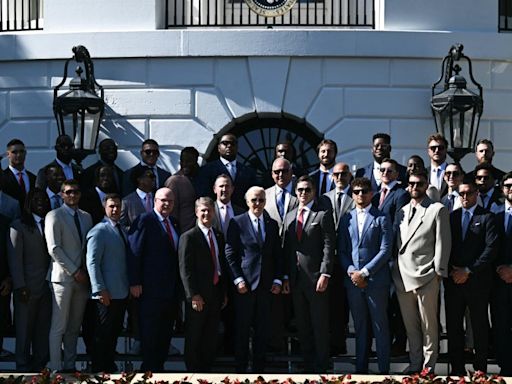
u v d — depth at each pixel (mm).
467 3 17219
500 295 13672
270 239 13695
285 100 17031
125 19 17234
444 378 12430
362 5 17406
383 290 13500
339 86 17016
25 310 14086
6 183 15234
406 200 13906
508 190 13750
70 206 13945
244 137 17469
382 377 12406
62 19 17359
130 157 17141
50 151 17266
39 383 12047
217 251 13742
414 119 17031
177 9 17562
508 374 13680
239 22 17562
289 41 16906
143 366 13633
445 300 13766
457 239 13641
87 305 14547
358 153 17016
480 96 16438
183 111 17094
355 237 13594
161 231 13727
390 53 16922
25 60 17312
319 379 12266
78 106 16188
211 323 13711
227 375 12617
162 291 13633
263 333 13656
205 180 14922
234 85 17062
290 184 14539
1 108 17453
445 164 15047
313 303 13609
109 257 13672
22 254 13953
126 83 17125
